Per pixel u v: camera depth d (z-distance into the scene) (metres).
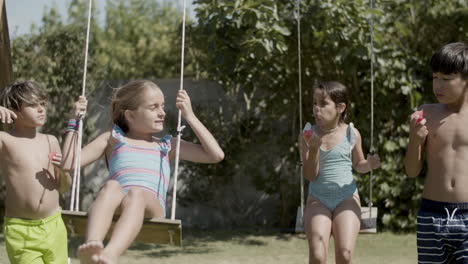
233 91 8.75
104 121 9.10
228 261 6.47
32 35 9.32
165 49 13.27
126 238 3.04
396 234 8.10
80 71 9.21
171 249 7.26
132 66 13.47
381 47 7.79
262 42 7.22
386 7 8.12
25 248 3.79
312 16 7.48
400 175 8.12
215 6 7.34
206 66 8.41
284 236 8.15
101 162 9.12
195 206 9.05
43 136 4.00
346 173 4.09
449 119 3.47
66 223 3.38
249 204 8.95
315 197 4.08
